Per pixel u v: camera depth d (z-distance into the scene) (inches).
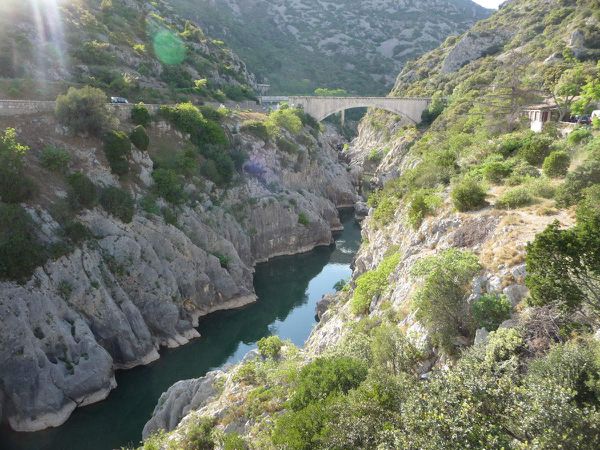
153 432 1103.0
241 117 3019.2
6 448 1179.3
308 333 1850.4
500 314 768.3
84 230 1535.4
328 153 4111.7
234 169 2532.0
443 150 2293.3
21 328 1245.1
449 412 511.8
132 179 1884.8
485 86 3922.2
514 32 4881.9
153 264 1688.0
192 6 7283.5
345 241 3043.8
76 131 1806.1
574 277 625.9
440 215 1275.8
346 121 7145.7
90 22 3221.0
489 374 575.8
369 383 674.8
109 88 2667.3
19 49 2539.4
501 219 1074.7
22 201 1433.3
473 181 1284.4
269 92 6486.2
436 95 4552.2
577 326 632.4
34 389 1231.5
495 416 507.5
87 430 1258.0
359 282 1402.6
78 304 1418.6
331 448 577.0
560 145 1590.8
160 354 1603.1
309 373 802.8
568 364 537.6
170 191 1975.9
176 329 1692.9
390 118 5280.5
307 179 3336.6
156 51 3526.1
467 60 5027.1
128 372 1486.2
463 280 880.3
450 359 782.5
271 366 1066.7
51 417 1235.2
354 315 1322.6
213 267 1971.0
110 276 1549.0
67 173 1649.9
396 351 813.9
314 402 710.5
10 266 1284.4
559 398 470.6
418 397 550.3
